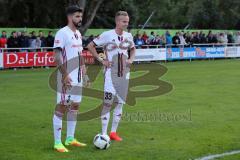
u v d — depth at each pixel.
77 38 14.14
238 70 42.03
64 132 16.56
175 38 55.00
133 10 71.88
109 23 71.00
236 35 62.59
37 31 49.97
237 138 15.49
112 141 15.16
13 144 14.70
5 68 42.25
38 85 30.58
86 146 14.48
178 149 14.04
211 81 32.91
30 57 43.69
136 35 52.03
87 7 58.62
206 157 13.12
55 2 62.81
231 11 84.38
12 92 27.12
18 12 63.59
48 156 13.21
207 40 58.22
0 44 42.91
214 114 19.98
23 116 19.56
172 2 86.50
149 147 14.32
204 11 84.56
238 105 22.30
